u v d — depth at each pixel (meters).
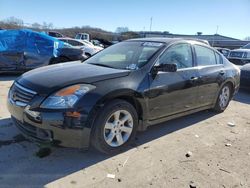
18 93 3.71
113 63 4.53
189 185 3.28
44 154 3.74
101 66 4.41
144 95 4.06
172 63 4.45
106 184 3.19
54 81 3.60
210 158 3.99
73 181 3.21
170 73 4.50
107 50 5.19
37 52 9.37
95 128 3.60
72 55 9.95
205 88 5.30
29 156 3.69
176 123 5.36
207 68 5.37
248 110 6.77
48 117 3.35
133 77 4.00
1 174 3.24
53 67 4.36
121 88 3.75
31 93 3.52
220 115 6.07
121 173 3.44
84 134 3.49
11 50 8.88
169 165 3.70
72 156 3.76
